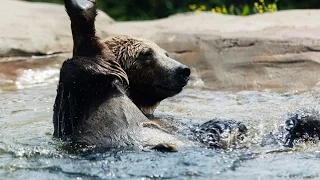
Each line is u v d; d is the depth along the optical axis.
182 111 13.41
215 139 10.82
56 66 16.97
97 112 10.88
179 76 12.05
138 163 9.62
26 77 16.39
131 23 19.72
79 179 9.20
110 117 10.77
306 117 10.88
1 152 10.56
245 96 14.62
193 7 26.86
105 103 10.93
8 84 16.00
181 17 20.22
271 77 15.59
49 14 19.17
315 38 16.09
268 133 11.38
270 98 14.32
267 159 9.80
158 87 12.14
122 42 12.19
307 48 15.86
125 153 10.10
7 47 16.83
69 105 11.05
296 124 10.84
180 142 10.61
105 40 12.26
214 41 16.77
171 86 12.05
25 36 17.39
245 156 9.94
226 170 9.30
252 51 16.23
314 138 10.75
